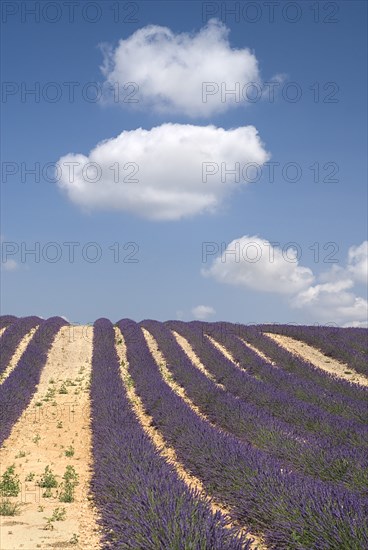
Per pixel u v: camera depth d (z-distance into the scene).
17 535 9.34
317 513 8.04
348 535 7.32
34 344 29.45
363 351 28.58
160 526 7.68
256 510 9.34
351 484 10.24
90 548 8.76
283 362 26.23
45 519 10.38
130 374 25.88
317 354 28.72
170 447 16.00
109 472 11.38
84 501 11.66
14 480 13.39
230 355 28.70
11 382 22.08
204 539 7.04
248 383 21.55
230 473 11.01
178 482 9.89
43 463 14.98
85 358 28.75
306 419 16.12
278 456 12.83
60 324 35.62
